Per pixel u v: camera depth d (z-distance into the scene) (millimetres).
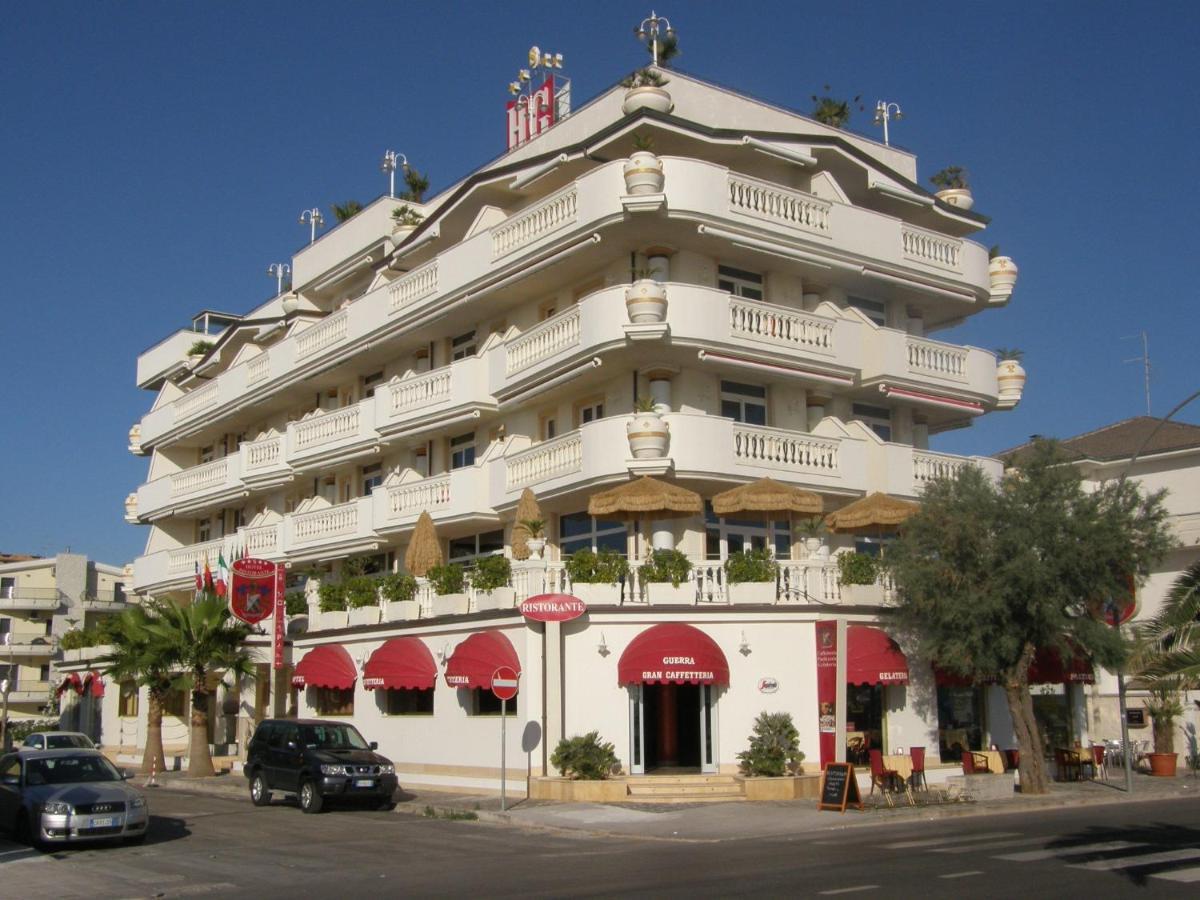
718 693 26609
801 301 33438
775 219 31172
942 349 34469
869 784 26969
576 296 32875
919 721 28797
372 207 42625
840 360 32156
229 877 16328
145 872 16969
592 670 26500
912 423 35781
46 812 19391
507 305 34906
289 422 44344
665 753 26844
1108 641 26109
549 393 32094
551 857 17719
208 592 39125
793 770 26016
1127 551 25781
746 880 14477
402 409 36719
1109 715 36625
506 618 27781
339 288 45656
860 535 33125
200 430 51594
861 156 34562
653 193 28766
